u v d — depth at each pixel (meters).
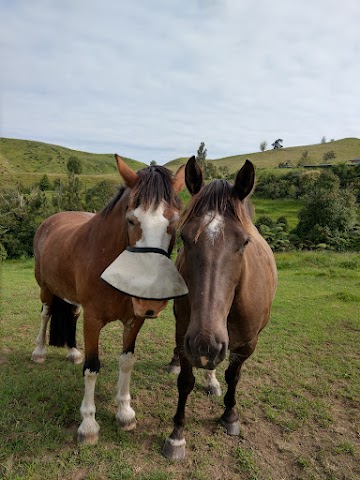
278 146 132.12
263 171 63.59
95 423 3.04
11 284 9.34
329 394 3.91
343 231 25.19
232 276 2.17
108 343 5.14
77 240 3.29
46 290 4.18
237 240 2.16
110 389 3.81
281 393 3.87
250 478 2.67
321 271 11.79
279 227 26.55
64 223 4.16
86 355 3.05
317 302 7.64
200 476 2.64
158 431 3.17
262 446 3.03
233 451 2.94
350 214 25.86
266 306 2.96
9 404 3.40
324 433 3.24
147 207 2.46
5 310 6.56
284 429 3.26
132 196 2.56
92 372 3.02
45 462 2.72
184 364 2.84
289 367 4.52
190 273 2.23
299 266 12.89
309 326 6.08
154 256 2.43
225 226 2.16
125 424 3.14
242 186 2.33
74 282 3.38
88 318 3.03
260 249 3.12
